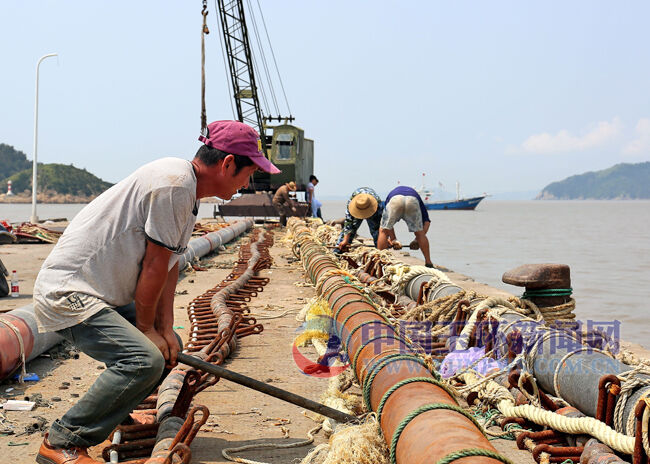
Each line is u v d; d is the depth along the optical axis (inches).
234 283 370.3
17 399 184.1
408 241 1291.8
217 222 1115.3
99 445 148.2
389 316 237.8
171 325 144.2
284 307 338.0
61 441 129.0
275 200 1049.5
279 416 173.6
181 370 180.1
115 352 128.4
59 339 243.6
